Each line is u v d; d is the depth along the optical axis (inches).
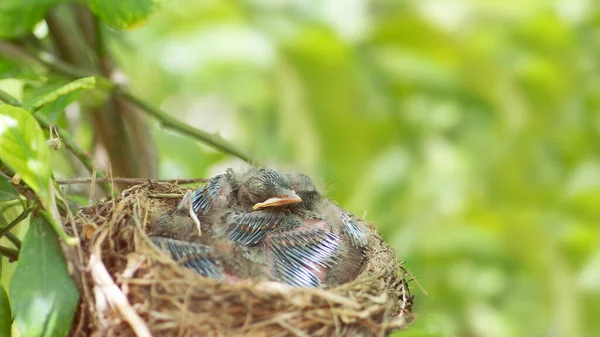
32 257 152.4
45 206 147.3
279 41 373.1
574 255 413.4
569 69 419.2
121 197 187.5
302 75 370.3
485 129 412.2
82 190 253.1
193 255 165.2
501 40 409.1
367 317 156.8
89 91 237.5
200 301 150.6
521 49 416.2
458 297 393.1
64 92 171.0
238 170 221.3
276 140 406.3
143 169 260.2
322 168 354.3
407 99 397.7
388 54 389.4
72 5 258.8
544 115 413.7
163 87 400.5
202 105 461.7
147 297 151.2
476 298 393.4
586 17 422.0
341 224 194.2
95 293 148.9
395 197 389.1
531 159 409.1
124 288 151.8
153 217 182.1
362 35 379.9
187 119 453.1
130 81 328.2
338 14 373.4
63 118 250.4
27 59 232.5
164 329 147.7
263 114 424.5
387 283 175.5
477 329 389.1
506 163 403.9
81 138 291.9
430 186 392.8
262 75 407.5
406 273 195.0
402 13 378.6
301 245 183.5
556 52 415.8
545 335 396.8
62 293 150.1
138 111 259.1
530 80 415.5
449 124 406.0
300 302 153.8
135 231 164.4
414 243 384.2
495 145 406.3
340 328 154.0
